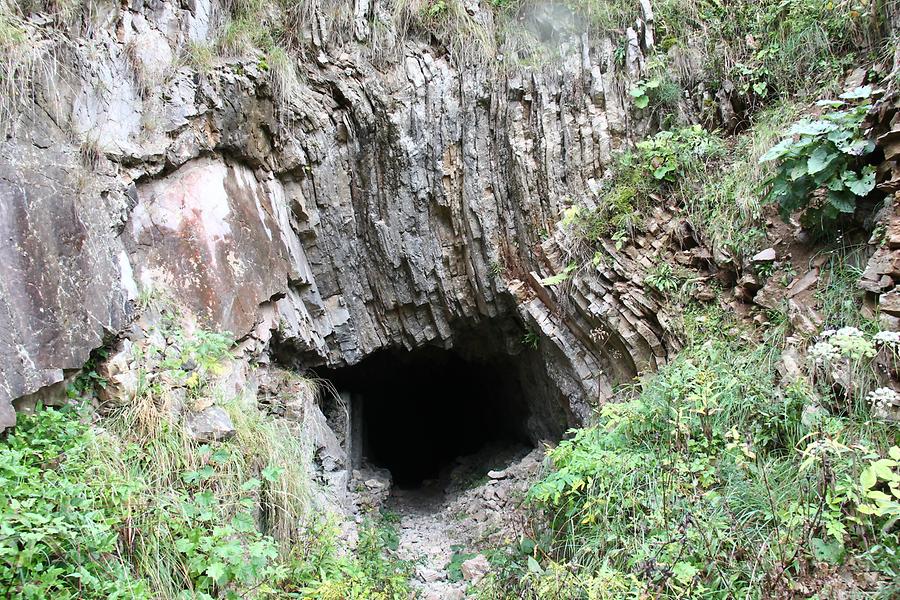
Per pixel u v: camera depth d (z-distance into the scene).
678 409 4.00
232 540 3.17
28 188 3.34
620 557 3.49
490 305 6.32
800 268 4.33
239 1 5.61
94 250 3.61
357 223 6.19
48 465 3.03
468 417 9.46
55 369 3.22
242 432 3.85
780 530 3.17
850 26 4.94
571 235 5.59
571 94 5.96
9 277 3.13
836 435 3.28
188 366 4.00
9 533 2.46
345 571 3.81
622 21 6.07
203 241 4.55
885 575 2.85
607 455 4.00
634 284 5.12
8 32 3.50
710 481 3.57
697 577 3.05
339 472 5.35
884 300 3.57
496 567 4.16
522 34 6.20
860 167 4.03
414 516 6.21
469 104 6.03
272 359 5.46
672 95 5.65
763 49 5.46
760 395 3.86
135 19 4.56
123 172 4.06
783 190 4.19
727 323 4.60
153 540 3.01
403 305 6.43
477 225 6.12
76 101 3.85
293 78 5.54
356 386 7.78
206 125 4.79
